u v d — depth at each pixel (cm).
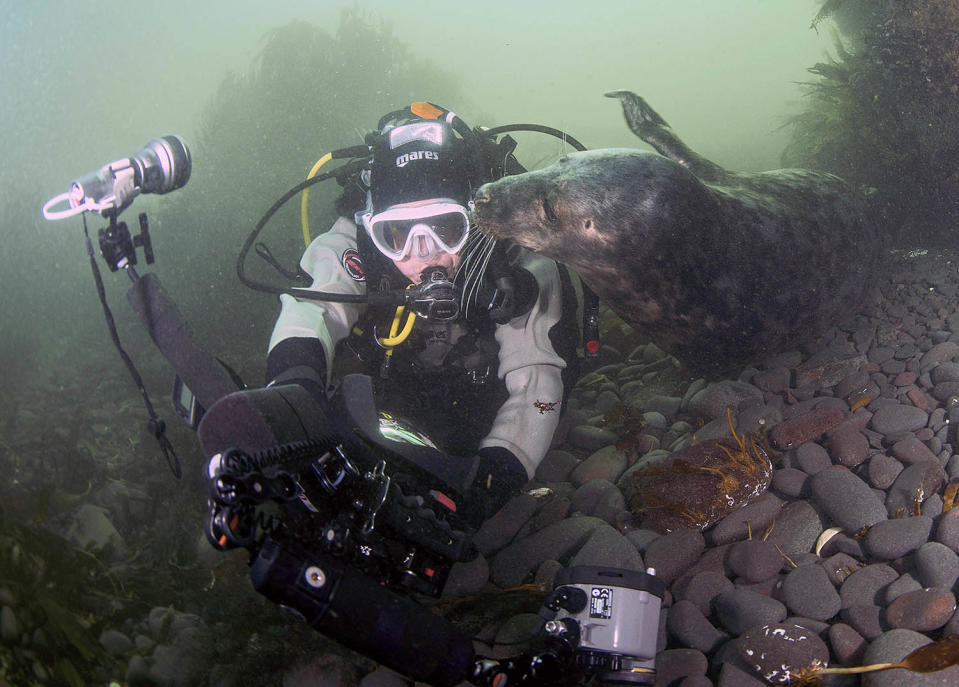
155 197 970
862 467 323
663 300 373
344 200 408
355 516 198
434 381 397
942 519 267
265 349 583
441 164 354
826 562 273
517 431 351
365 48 1116
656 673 244
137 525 354
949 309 444
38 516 286
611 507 342
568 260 367
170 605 284
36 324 565
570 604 231
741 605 256
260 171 827
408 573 210
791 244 388
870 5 608
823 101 687
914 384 376
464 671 189
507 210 349
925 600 233
